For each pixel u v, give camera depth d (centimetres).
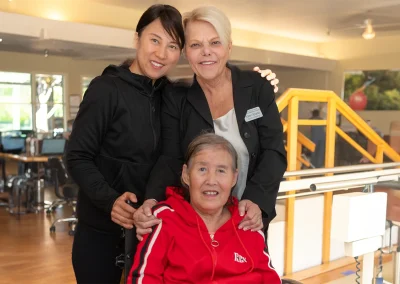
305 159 461
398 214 234
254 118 171
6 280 391
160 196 165
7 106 1033
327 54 1256
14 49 923
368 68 1188
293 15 871
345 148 521
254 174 171
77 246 178
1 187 822
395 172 249
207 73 166
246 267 156
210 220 162
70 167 162
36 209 671
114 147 167
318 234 355
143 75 170
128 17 863
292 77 1300
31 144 687
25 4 727
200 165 157
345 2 744
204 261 151
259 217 160
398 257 271
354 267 355
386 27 996
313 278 332
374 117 1188
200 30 163
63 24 711
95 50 882
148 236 151
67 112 1103
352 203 200
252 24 980
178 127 173
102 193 157
